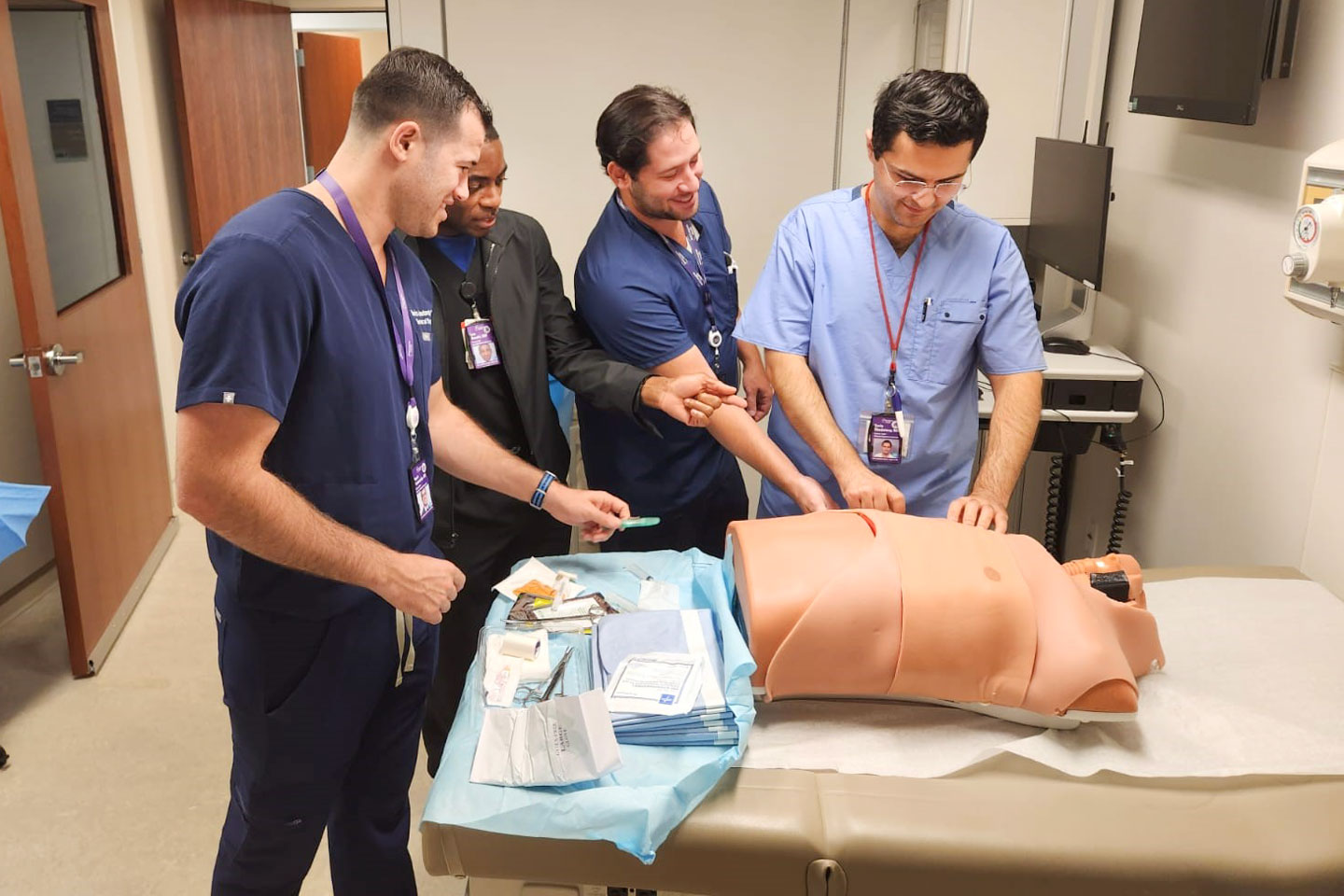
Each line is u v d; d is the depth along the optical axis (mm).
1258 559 2244
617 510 1909
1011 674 1438
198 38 3971
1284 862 1271
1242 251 2297
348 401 1453
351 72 6594
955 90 1669
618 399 2105
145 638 3148
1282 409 2148
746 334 2053
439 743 2303
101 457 3115
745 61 3430
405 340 1589
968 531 1558
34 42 2854
